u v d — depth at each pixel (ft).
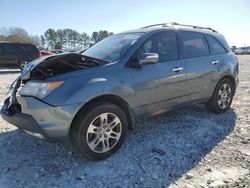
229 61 17.67
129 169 10.98
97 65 12.13
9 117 11.68
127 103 12.33
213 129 15.11
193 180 10.13
